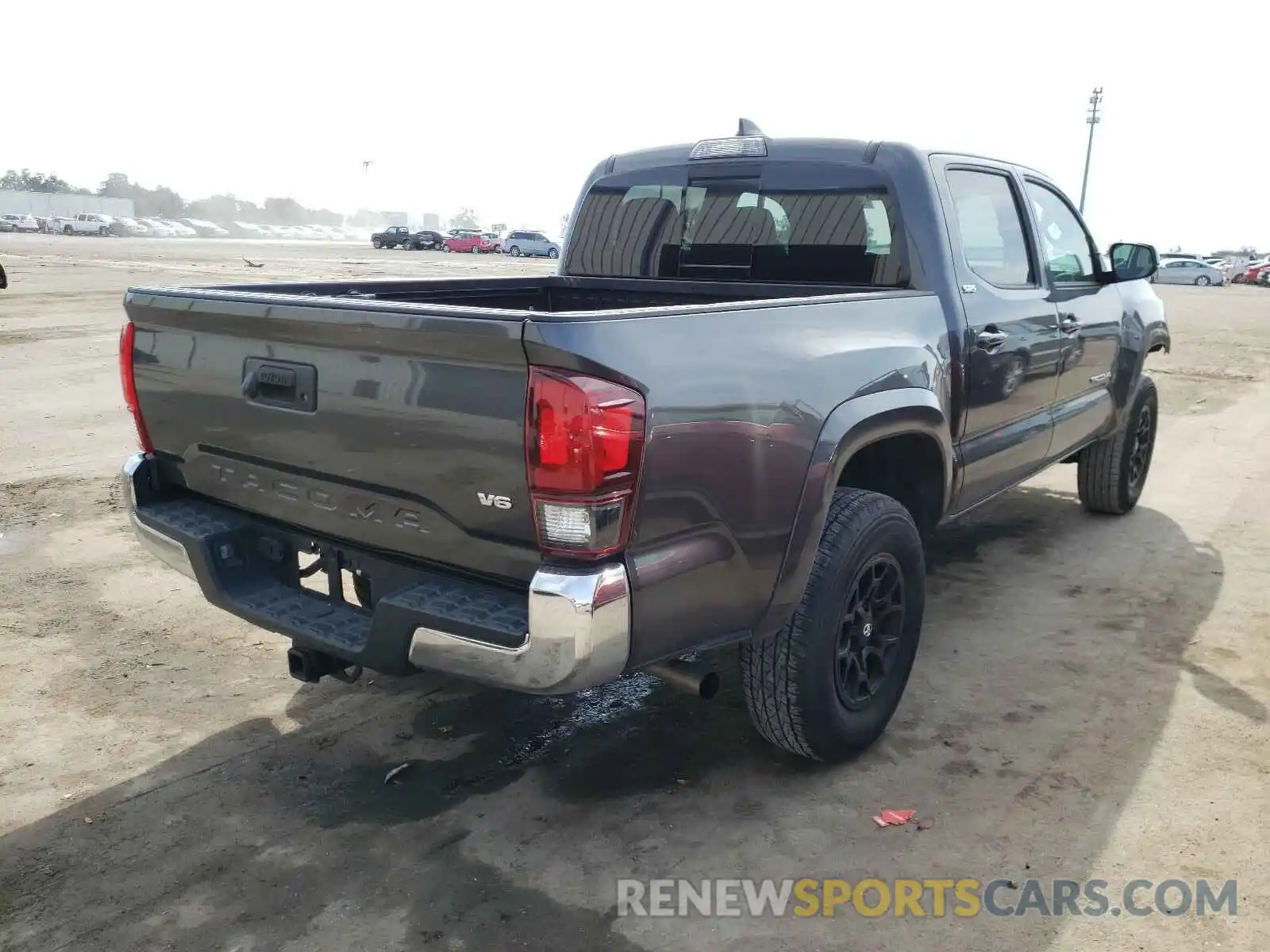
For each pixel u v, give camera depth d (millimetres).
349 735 3541
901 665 3443
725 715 3697
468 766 3340
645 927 2562
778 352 2773
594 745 3480
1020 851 2855
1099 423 5457
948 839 2916
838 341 3037
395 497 2637
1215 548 5594
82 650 4172
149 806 3096
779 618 2875
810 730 3100
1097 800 3105
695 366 2506
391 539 2705
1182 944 2486
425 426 2473
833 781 3236
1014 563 5336
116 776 3262
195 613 4559
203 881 2744
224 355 2953
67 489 6457
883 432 3166
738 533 2658
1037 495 6801
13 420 8461
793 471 2777
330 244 79750
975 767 3303
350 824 3006
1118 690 3848
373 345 2518
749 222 4242
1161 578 5105
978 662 4105
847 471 3676
